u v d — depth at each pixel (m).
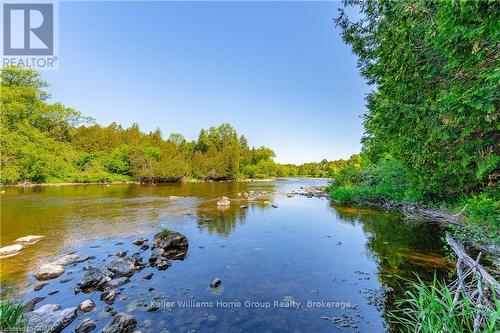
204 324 4.50
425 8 3.61
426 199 12.85
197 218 14.02
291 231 11.14
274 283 6.09
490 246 5.57
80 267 7.04
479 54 3.14
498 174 5.07
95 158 51.81
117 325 4.23
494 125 3.63
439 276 6.12
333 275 6.50
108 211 15.82
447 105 3.58
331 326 4.41
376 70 5.39
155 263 7.27
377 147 18.70
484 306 2.91
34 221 12.84
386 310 4.88
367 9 6.08
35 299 5.26
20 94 39.00
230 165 70.38
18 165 34.28
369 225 12.05
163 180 53.81
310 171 110.06
